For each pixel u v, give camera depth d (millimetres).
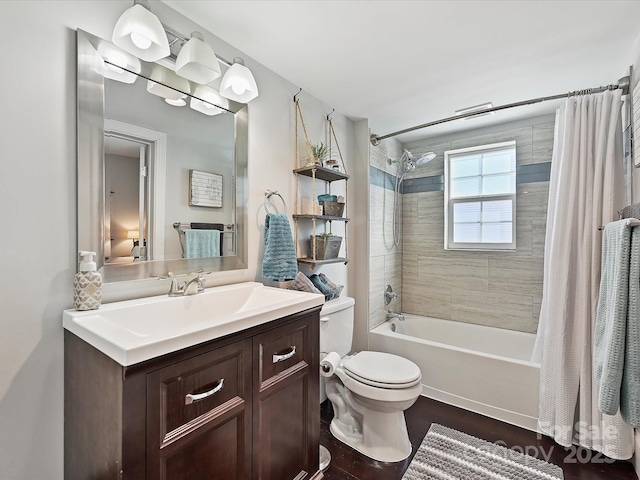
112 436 784
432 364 2250
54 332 1033
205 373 927
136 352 744
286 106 1972
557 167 1896
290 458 1254
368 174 2635
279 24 1458
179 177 1410
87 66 1094
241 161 1680
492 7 1333
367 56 1719
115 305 1118
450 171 3035
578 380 1727
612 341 1290
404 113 2516
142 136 1271
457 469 1525
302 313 1292
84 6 1099
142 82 1271
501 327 2717
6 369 947
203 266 1505
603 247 1500
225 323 959
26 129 977
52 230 1031
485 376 2035
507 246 2723
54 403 1030
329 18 1416
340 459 1604
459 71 1874
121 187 1205
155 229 1318
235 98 1485
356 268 2674
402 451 1604
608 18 1385
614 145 1664
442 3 1317
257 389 1098
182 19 1396
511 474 1492
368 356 1874
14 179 958
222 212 1594
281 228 1748
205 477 930
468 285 2885
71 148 1069
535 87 2057
